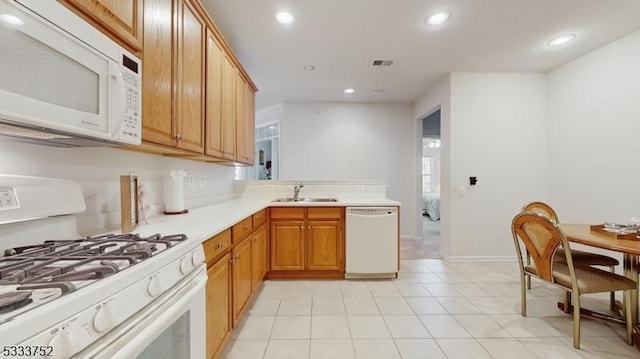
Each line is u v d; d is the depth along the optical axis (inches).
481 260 144.6
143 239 43.7
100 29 40.3
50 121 30.3
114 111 39.0
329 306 94.3
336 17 94.5
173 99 60.6
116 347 26.5
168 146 59.2
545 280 79.1
